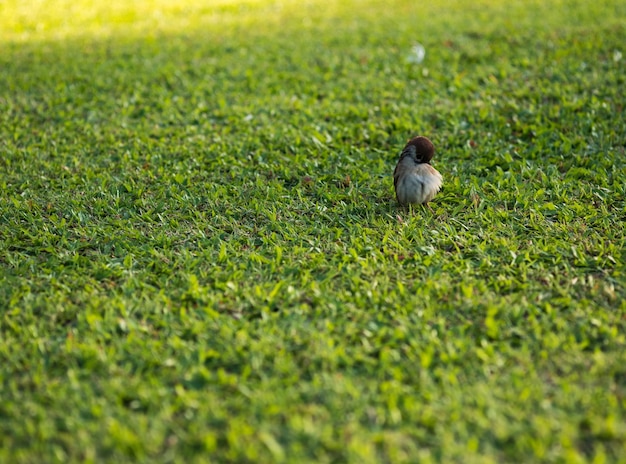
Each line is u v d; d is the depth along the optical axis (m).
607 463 3.87
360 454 3.90
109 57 12.95
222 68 11.93
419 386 4.46
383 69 11.55
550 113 9.12
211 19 16.36
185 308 5.45
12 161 8.51
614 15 13.98
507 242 6.31
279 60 12.21
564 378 4.52
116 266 6.06
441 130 9.04
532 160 8.15
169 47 13.49
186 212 7.21
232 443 4.01
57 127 9.57
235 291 5.59
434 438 4.05
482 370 4.58
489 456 3.91
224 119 9.70
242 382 4.54
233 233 6.73
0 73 11.92
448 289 5.58
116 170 8.27
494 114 9.32
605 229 6.56
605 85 9.94
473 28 13.74
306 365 4.68
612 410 4.20
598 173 7.62
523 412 4.21
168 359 4.76
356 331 5.05
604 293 5.50
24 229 6.81
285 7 17.45
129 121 9.73
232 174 8.00
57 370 4.72
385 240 6.38
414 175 6.75
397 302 5.39
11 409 4.32
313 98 10.26
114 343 4.99
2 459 3.98
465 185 7.50
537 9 15.16
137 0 18.78
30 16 16.97
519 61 11.24
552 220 6.83
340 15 16.05
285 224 6.84
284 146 8.70
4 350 4.89
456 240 6.41
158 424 4.17
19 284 5.81
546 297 5.47
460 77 10.78
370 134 8.95
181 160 8.47
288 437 4.05
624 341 4.85
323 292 5.56
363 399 4.33
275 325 5.09
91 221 7.03
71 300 5.58
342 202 7.23
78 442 4.07
